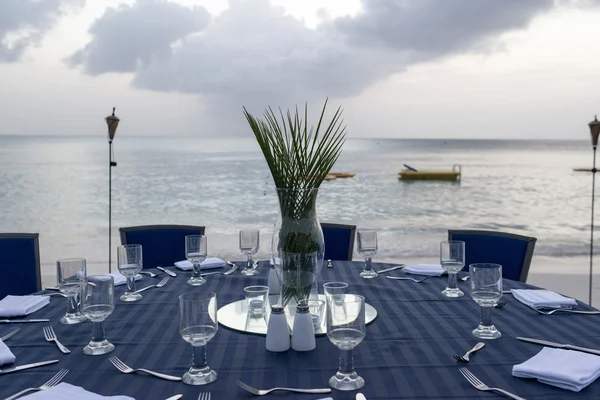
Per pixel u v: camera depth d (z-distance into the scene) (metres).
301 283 1.48
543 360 1.11
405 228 9.55
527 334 1.34
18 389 1.04
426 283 1.89
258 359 1.19
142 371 1.12
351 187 16.12
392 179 18.14
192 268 2.11
